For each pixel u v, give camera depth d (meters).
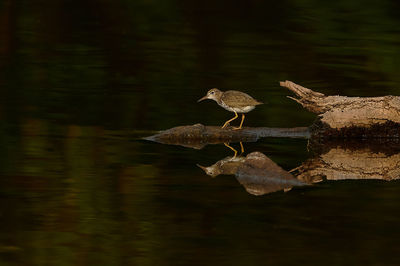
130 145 14.76
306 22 28.31
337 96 16.06
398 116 15.75
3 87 19.30
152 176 12.68
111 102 18.12
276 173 12.64
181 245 9.91
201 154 14.26
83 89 19.34
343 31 26.92
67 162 13.41
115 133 15.62
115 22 28.42
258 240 10.02
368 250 9.68
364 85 19.97
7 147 14.30
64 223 10.57
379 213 10.96
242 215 10.88
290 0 31.75
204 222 10.62
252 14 29.91
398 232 10.22
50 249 9.80
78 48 24.19
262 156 12.94
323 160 14.06
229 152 14.48
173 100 18.53
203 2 32.06
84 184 12.13
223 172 13.01
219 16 29.56
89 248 9.80
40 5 30.55
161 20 28.78
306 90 16.05
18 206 11.12
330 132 15.84
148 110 17.59
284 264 9.32
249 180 12.50
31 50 23.73
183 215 10.87
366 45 24.92
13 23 27.48
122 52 23.77
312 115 17.62
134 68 21.77
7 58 22.61
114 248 9.83
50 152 14.03
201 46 24.78
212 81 20.34
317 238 10.06
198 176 12.72
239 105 15.91
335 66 22.19
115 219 10.70
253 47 24.70
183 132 15.40
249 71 21.48
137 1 31.80
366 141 15.77
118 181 12.35
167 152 14.34
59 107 17.58
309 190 12.09
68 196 11.55
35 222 10.58
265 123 17.06
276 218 10.77
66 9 30.16
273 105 18.36
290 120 17.25
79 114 17.03
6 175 12.54
